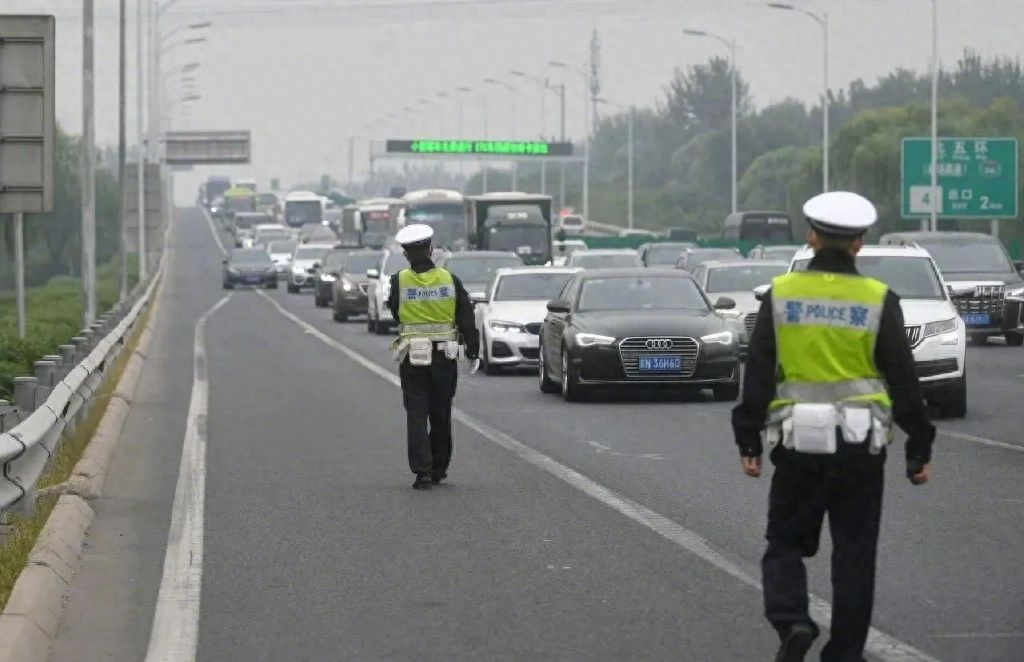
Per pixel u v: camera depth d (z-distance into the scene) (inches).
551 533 1273.4
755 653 885.8
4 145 2431.1
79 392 1886.1
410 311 1515.7
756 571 1114.7
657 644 908.6
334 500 1461.6
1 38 2416.3
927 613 977.5
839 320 789.9
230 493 1518.2
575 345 2362.2
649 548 1203.9
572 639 924.0
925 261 2267.5
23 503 1269.7
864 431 781.3
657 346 2346.2
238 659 890.1
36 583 1021.8
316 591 1066.1
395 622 973.2
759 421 804.0
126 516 1389.0
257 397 2568.9
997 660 866.8
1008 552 1169.4
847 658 799.7
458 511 1386.6
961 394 2106.3
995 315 3727.9
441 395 1525.6
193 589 1079.0
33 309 5068.9
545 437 1939.0
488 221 6599.4
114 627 977.5
